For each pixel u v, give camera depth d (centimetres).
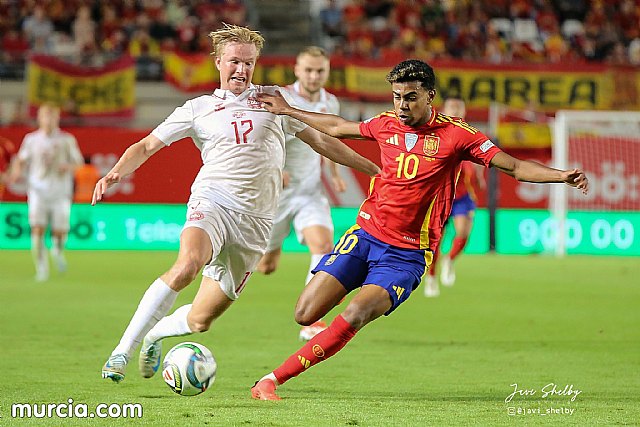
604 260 6831
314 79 3167
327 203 3294
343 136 2112
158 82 8162
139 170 7000
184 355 1972
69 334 3152
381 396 2139
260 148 2147
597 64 8238
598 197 7462
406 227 2048
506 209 7319
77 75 7806
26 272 5462
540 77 8200
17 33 8750
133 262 6078
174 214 7025
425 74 1975
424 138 2025
